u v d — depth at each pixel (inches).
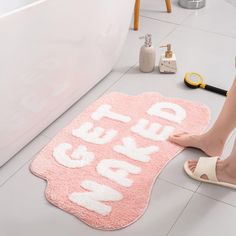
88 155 71.7
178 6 119.6
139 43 103.1
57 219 61.5
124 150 72.7
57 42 68.1
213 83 88.9
